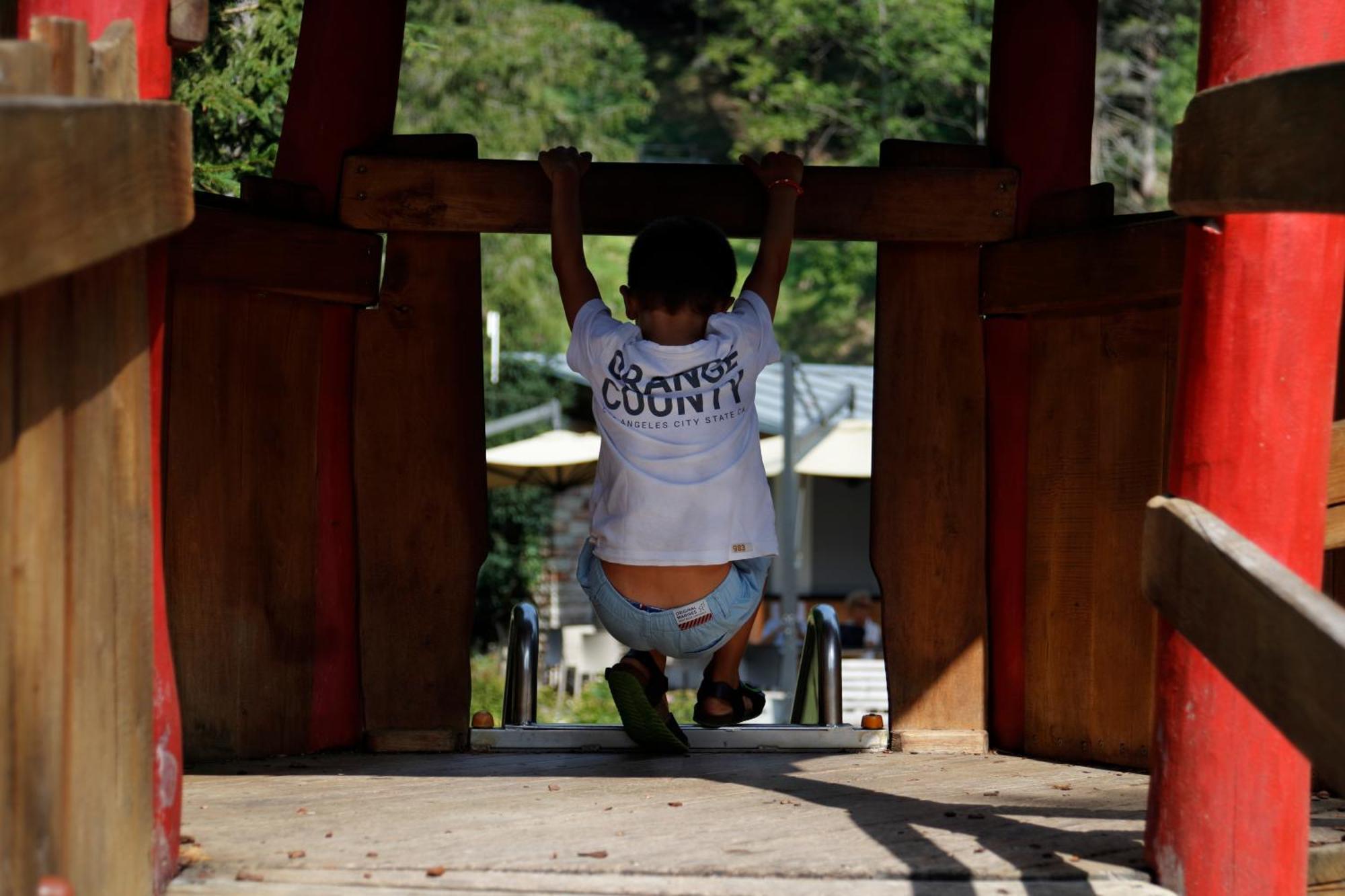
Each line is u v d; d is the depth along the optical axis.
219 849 2.80
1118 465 4.09
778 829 3.06
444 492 4.39
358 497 4.35
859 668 13.63
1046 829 3.11
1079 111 4.40
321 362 4.28
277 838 2.91
